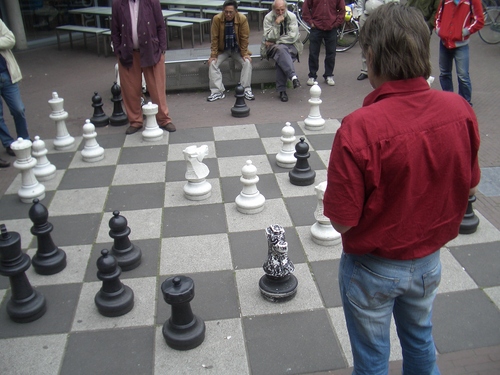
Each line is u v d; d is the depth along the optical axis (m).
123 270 3.64
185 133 6.28
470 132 1.84
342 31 10.52
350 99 7.48
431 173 1.78
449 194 1.86
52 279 3.61
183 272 3.63
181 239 4.04
